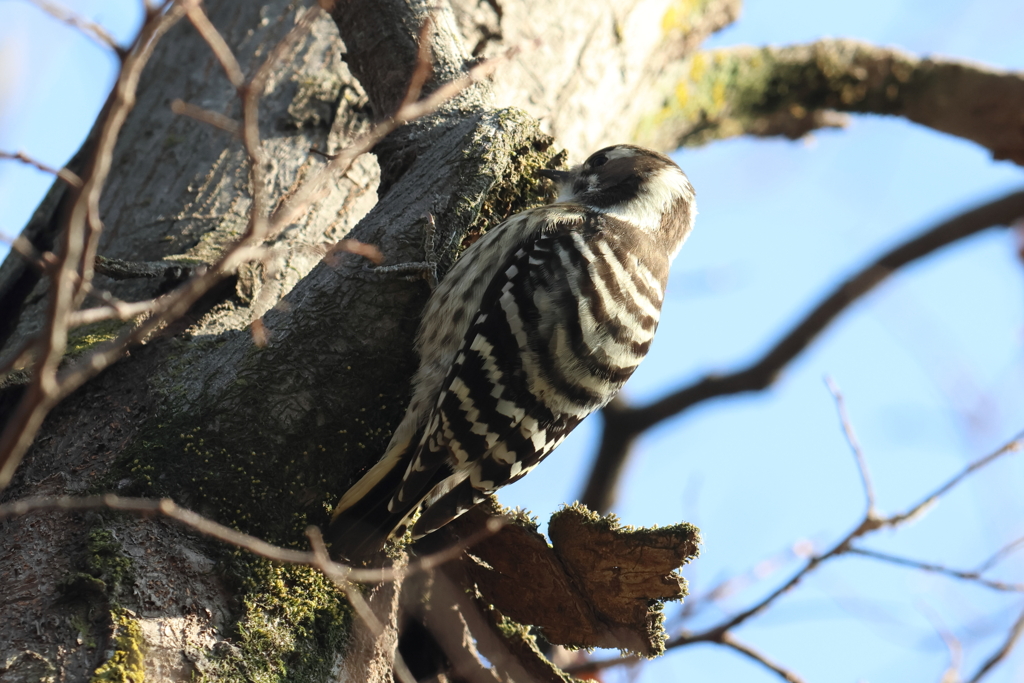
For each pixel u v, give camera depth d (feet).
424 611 26.17
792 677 30.53
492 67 19.65
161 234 28.81
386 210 26.05
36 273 29.66
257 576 21.48
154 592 20.30
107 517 20.97
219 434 22.50
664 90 43.93
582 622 24.94
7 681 18.53
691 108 45.42
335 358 23.85
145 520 21.13
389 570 21.75
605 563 23.65
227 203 29.58
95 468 21.83
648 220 30.32
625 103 40.47
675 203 31.42
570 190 31.04
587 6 39.81
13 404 23.68
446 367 25.30
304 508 22.84
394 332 24.70
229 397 22.86
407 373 24.93
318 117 32.35
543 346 26.00
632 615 24.06
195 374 23.38
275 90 32.71
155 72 35.45
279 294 26.07
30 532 20.93
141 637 19.51
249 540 17.29
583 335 26.37
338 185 30.55
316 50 33.83
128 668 18.97
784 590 29.96
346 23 29.71
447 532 25.68
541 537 24.76
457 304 25.67
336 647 21.86
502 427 25.46
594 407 27.20
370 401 24.22
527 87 35.99
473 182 26.35
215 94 33.35
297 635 21.47
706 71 45.78
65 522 20.94
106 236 29.60
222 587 21.21
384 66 28.91
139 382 23.54
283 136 31.73
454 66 28.89
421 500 24.03
